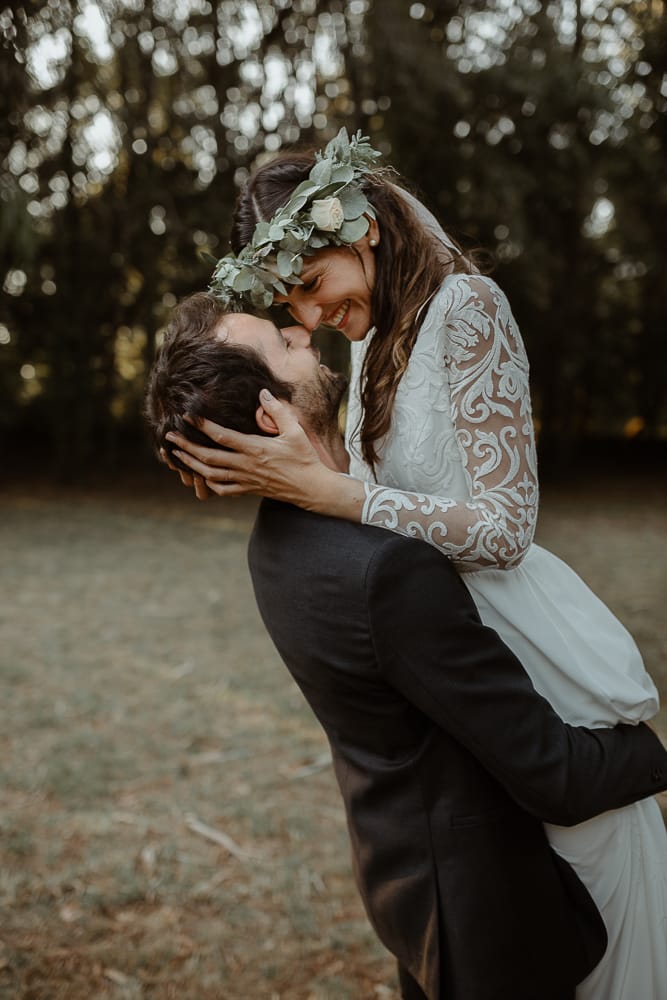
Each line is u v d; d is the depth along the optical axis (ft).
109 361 43.11
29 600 22.06
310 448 4.15
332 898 9.28
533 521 4.42
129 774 12.10
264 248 4.53
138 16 14.23
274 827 10.72
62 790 11.44
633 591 23.66
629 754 4.46
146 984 7.84
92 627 19.69
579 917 4.59
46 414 48.78
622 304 55.62
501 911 4.29
